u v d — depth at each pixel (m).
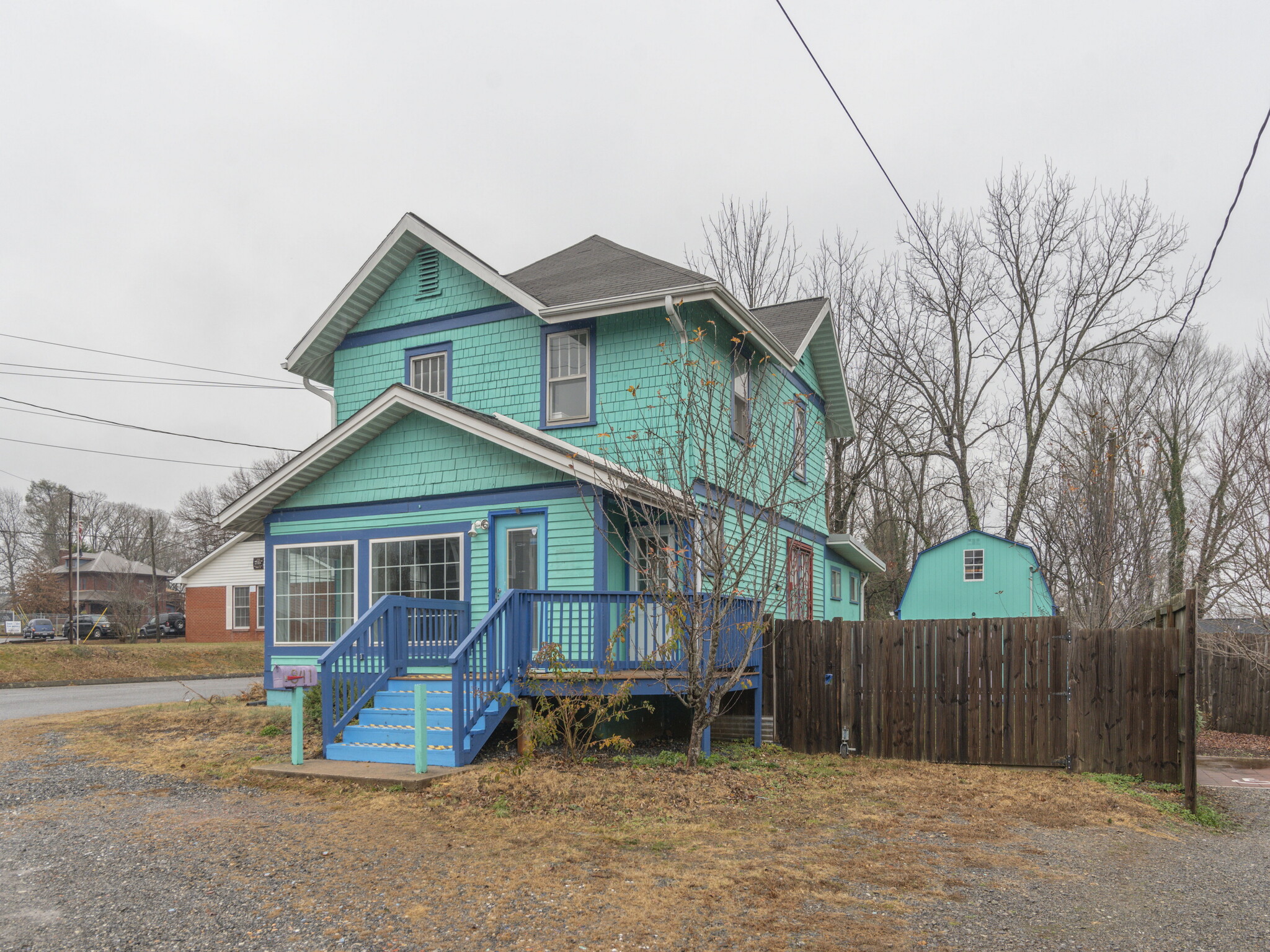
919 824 7.62
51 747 10.96
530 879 5.79
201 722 12.73
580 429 13.57
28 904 5.31
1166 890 5.92
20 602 45.06
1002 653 10.76
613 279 14.30
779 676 11.94
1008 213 29.14
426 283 15.45
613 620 10.59
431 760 9.31
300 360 16.23
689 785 8.70
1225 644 14.62
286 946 4.70
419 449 13.88
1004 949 4.78
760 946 4.75
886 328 30.66
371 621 10.66
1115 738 10.17
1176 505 23.41
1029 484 28.16
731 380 14.10
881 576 34.97
